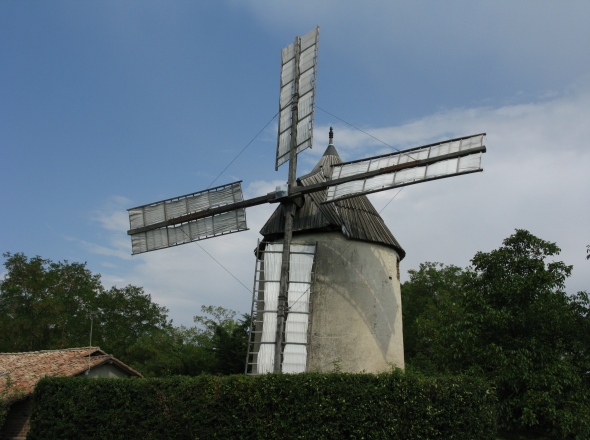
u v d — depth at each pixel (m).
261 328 16.42
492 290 17.75
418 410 12.71
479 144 15.41
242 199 18.55
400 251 19.34
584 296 17.41
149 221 19.58
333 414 12.80
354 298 17.30
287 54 19.56
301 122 18.09
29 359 25.61
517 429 16.73
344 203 18.44
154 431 14.15
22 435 21.06
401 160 16.48
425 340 33.09
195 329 49.97
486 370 17.28
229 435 13.34
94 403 15.09
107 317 44.22
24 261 42.03
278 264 17.02
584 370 17.34
